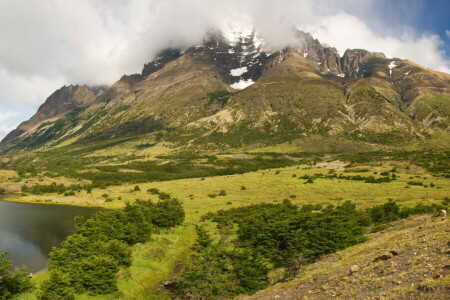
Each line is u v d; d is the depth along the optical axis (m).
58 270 46.34
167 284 51.34
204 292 42.88
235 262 47.34
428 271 25.02
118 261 52.94
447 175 152.25
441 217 49.12
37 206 141.62
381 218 74.06
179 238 76.38
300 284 35.12
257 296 36.12
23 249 73.38
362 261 35.12
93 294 44.34
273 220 66.56
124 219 76.06
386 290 24.61
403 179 145.25
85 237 60.75
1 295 40.78
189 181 191.00
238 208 105.25
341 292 27.47
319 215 64.50
